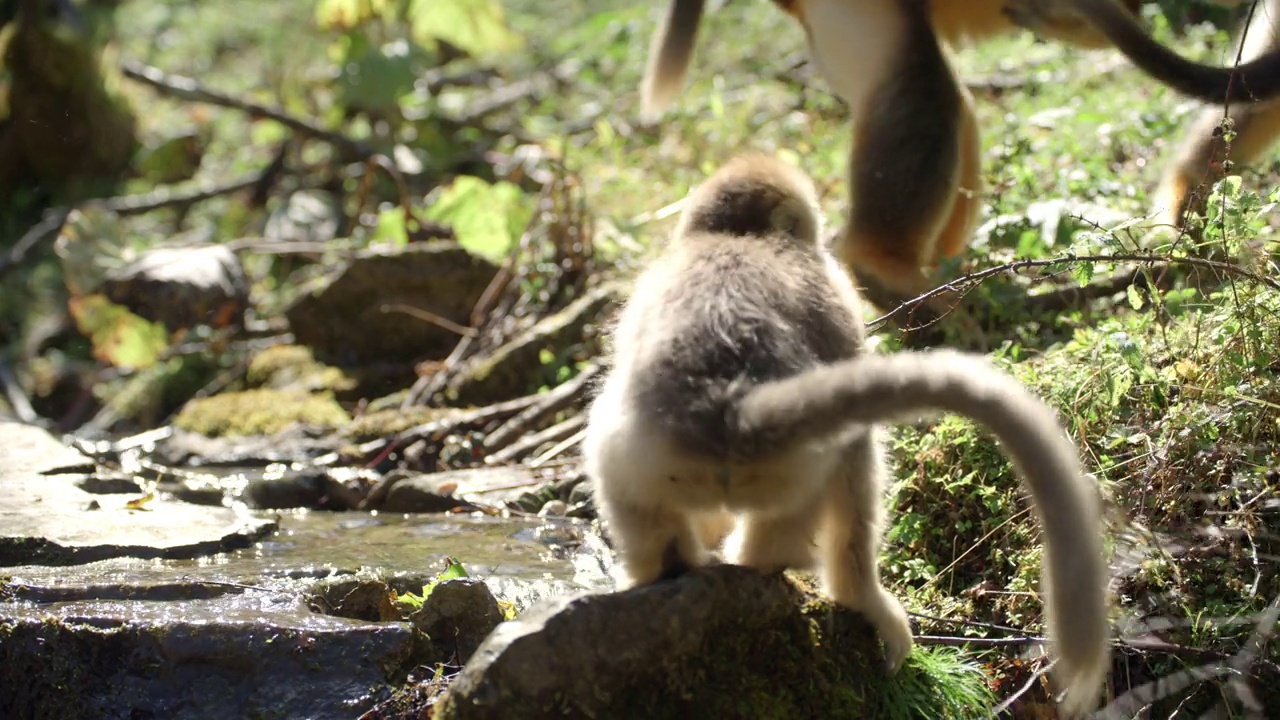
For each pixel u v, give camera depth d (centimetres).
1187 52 991
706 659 419
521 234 991
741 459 367
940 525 548
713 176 464
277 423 816
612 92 1388
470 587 471
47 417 1052
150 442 821
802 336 406
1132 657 478
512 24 1722
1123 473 520
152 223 1338
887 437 477
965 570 535
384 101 1245
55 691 453
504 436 759
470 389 836
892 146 681
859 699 433
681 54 804
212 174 1445
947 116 682
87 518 592
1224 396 511
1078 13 659
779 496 391
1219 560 482
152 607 474
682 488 394
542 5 1855
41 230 1260
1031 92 1048
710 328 392
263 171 1317
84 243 1063
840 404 349
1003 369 579
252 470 749
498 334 882
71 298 1058
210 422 825
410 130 1338
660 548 421
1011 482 535
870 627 443
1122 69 1012
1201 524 494
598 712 404
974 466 542
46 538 559
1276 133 684
